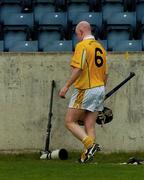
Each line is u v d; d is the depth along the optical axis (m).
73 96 27.56
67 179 21.83
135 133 33.66
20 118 33.88
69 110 27.56
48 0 49.81
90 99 27.31
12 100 33.88
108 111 29.17
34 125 33.84
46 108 33.81
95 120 27.94
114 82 33.72
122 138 33.69
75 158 31.55
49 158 30.89
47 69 33.84
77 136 27.30
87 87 27.25
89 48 27.20
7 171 24.55
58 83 33.84
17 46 43.47
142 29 45.06
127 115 33.69
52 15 47.12
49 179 21.88
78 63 27.00
